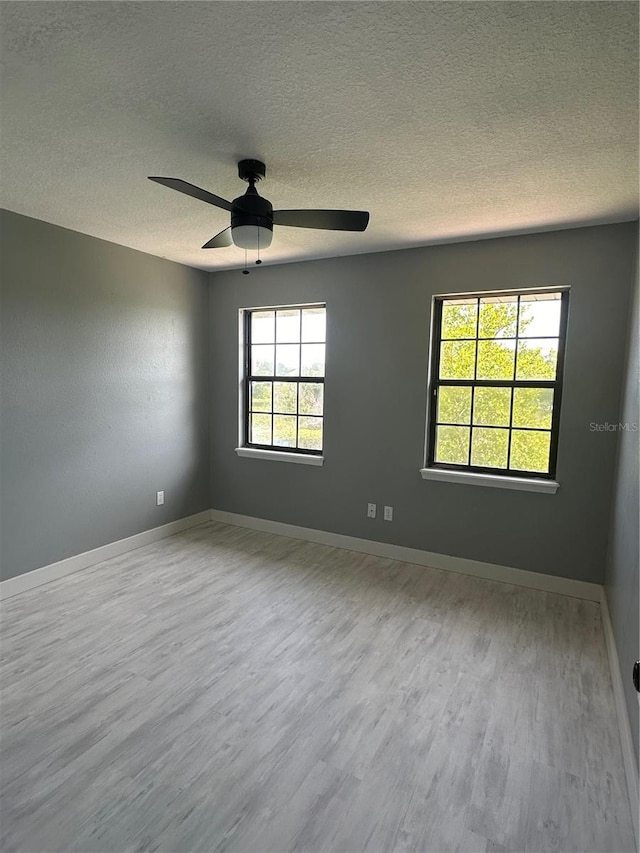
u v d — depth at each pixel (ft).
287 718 6.49
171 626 8.82
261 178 7.10
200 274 14.38
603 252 9.55
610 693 7.10
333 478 13.03
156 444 13.29
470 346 11.28
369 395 12.30
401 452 12.00
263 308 13.94
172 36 4.38
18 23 4.21
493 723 6.45
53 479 10.65
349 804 5.20
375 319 12.05
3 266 9.43
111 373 11.87
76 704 6.68
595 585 10.08
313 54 4.63
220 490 15.20
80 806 5.11
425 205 8.63
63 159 6.98
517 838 4.85
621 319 9.46
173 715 6.51
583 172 7.21
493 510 11.02
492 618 9.29
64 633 8.53
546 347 10.48
